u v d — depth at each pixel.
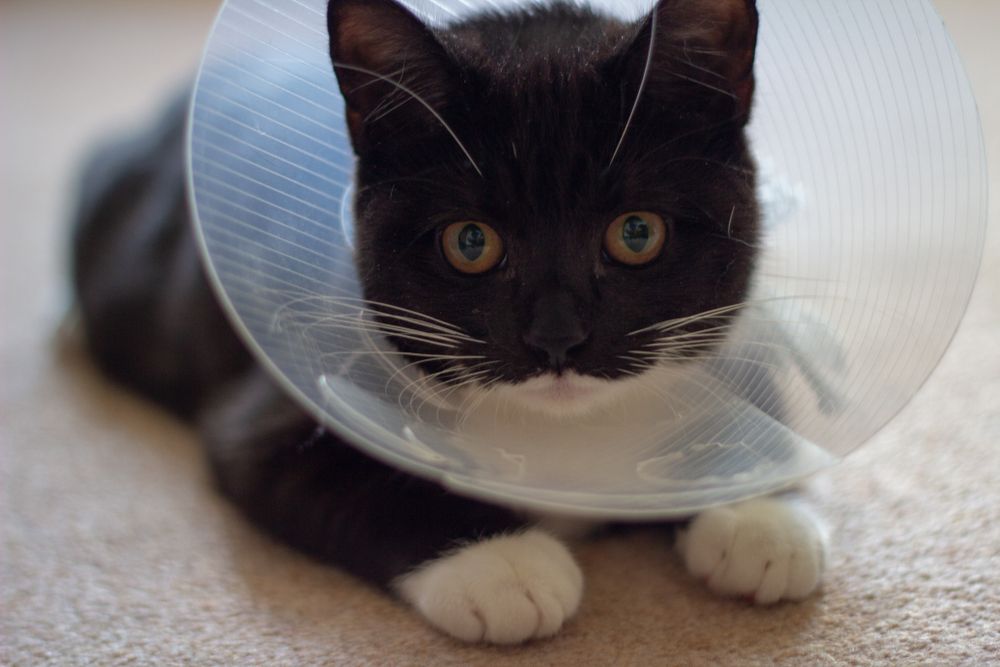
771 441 0.41
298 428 0.45
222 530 0.46
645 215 0.41
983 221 0.38
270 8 0.42
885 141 0.40
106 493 0.48
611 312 0.41
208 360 0.53
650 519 0.44
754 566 0.41
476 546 0.41
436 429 0.42
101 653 0.40
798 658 0.39
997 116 0.79
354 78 0.42
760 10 0.42
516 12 0.46
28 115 0.99
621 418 0.43
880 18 0.39
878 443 0.49
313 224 0.43
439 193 0.41
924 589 0.41
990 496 0.45
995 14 1.04
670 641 0.40
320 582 0.43
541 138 0.41
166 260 0.56
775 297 0.42
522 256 0.41
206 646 0.40
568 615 0.40
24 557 0.44
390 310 0.43
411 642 0.40
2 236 0.75
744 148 0.43
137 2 1.39
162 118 0.61
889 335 0.40
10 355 0.60
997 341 0.55
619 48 0.41
